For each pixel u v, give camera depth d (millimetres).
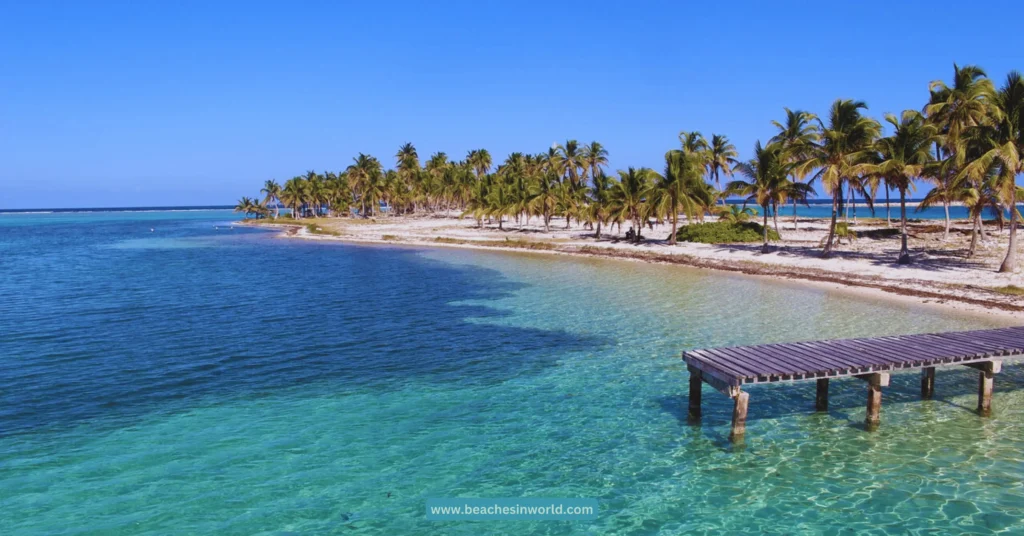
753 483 13156
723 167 91000
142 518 11766
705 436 15562
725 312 30422
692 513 12031
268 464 14039
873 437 15320
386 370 21297
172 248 77062
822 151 43219
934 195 41031
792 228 68938
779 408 17359
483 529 11508
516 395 18703
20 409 17453
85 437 15516
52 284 42438
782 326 26984
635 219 65875
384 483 13188
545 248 65938
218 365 21844
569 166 100688
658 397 18453
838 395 18344
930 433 15508
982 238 51906
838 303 31922
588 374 20734
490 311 31781
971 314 28203
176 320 29609
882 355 16547
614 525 11641
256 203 178500
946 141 41125
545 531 11414
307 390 19203
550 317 30062
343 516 11898
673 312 30750
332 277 46000
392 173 151375
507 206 92438
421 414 17156
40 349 23922
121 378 20312
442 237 80188
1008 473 13359
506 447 14977
